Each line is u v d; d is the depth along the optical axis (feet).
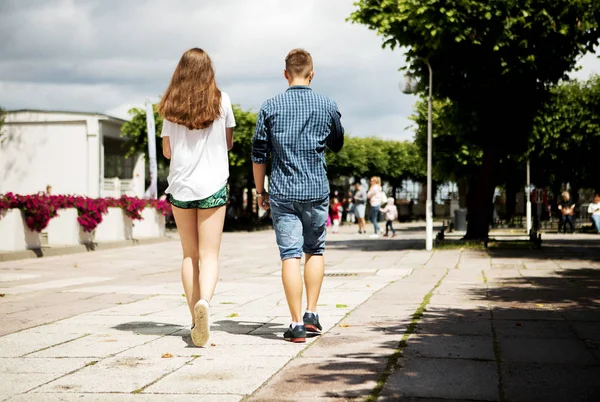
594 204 104.78
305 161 18.39
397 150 200.54
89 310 24.90
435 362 15.40
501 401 12.42
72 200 63.82
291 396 12.84
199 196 18.24
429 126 62.28
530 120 66.69
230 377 14.35
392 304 25.40
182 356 16.55
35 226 56.29
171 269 47.01
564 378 13.98
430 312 23.12
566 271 39.96
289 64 19.03
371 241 79.36
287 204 18.40
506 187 157.48
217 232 18.52
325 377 14.21
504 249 60.75
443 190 207.00
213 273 18.35
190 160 18.35
